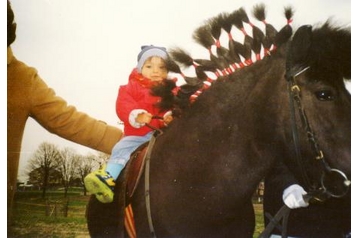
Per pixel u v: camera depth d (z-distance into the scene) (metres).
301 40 1.00
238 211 1.17
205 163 1.11
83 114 1.60
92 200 1.46
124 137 1.40
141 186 1.21
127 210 1.25
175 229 1.16
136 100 1.43
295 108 1.01
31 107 1.61
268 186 1.34
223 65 1.19
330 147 0.99
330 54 1.00
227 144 1.09
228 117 1.10
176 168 1.15
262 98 1.05
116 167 1.33
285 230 1.22
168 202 1.16
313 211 1.42
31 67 1.61
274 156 1.07
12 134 1.60
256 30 1.19
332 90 0.99
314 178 1.05
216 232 1.17
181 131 1.16
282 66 1.05
